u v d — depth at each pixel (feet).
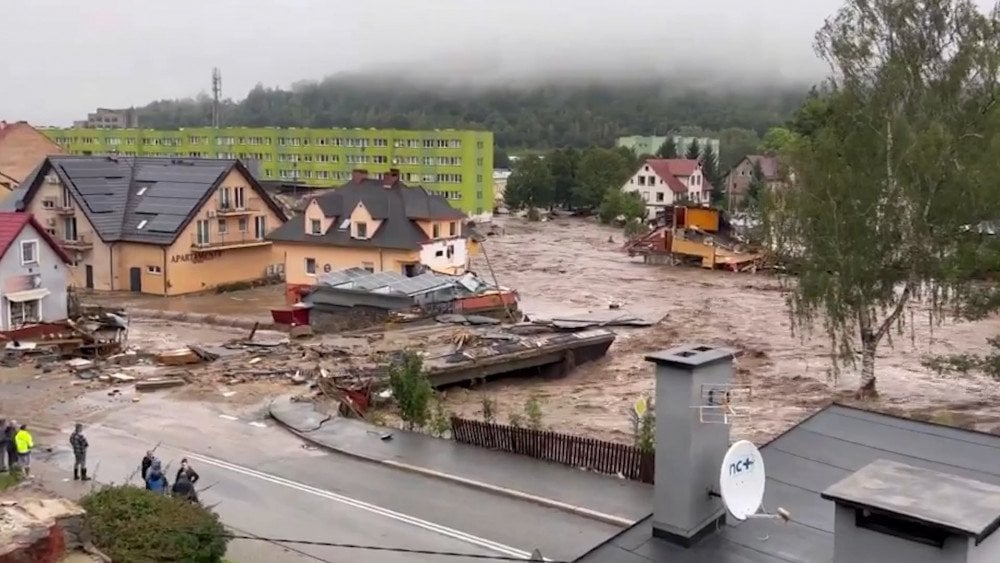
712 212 297.74
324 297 174.50
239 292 224.53
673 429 38.19
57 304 152.97
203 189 220.02
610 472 82.12
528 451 86.94
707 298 224.53
